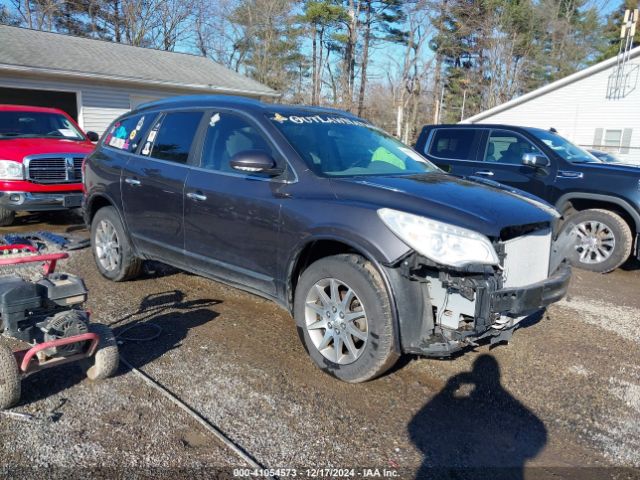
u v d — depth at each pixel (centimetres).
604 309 533
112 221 532
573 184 681
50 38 1839
